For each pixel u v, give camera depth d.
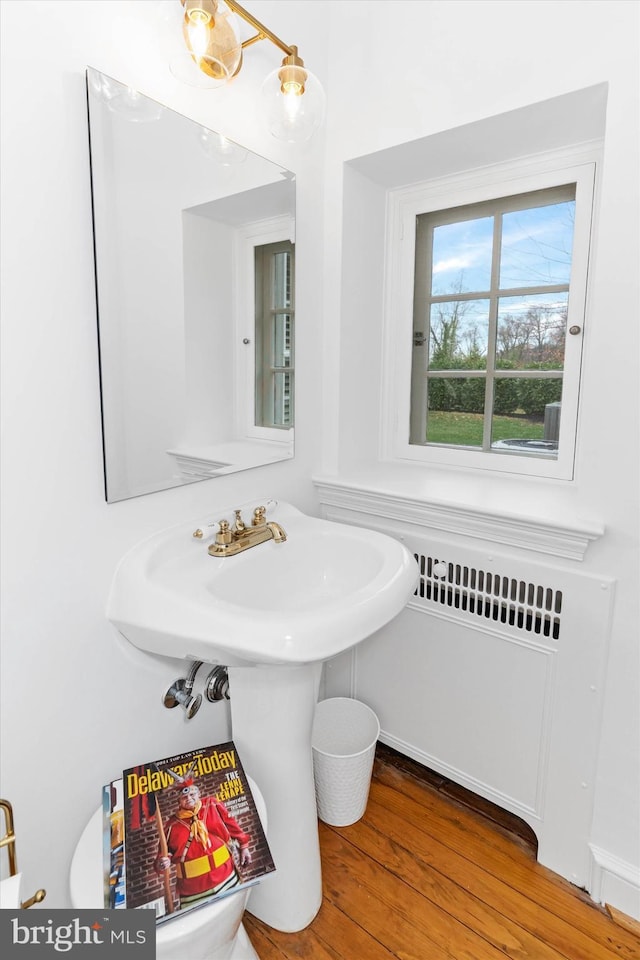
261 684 1.16
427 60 1.38
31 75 0.89
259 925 1.27
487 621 1.47
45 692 1.03
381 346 1.88
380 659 1.71
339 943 1.22
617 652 1.26
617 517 1.22
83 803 1.11
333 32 1.54
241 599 1.23
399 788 1.67
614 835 1.30
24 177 0.90
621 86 1.12
